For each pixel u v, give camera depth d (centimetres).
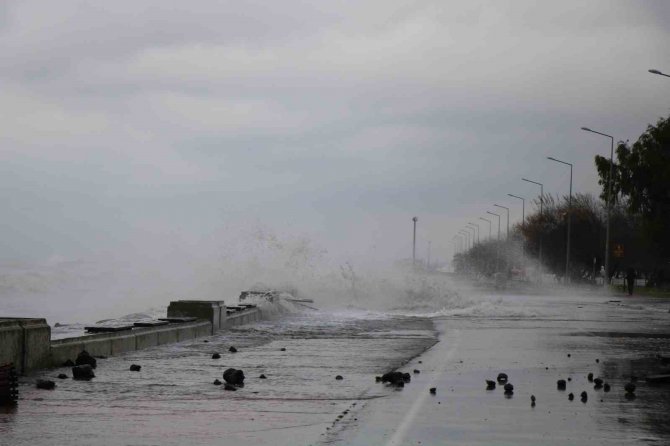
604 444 1048
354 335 2827
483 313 4291
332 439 1072
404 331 3030
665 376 1630
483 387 1551
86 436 1073
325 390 1499
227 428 1138
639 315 4322
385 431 1126
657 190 7731
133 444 1030
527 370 1822
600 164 8075
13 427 1124
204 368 1809
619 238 11156
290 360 2000
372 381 1623
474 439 1077
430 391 1480
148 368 1802
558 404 1355
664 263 10000
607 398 1421
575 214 12262
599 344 2509
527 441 1067
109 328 2120
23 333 1628
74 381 1578
